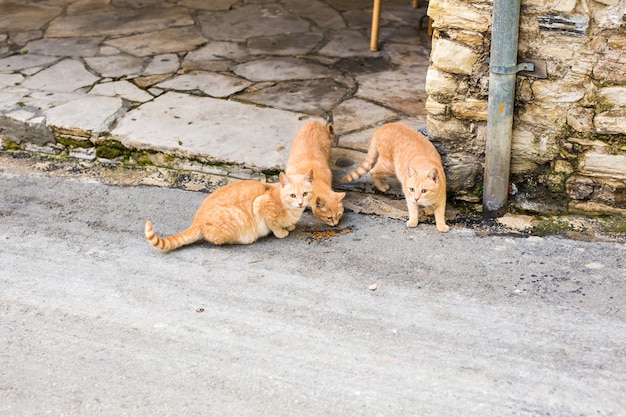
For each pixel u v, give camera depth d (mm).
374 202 4438
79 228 4242
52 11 7523
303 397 2955
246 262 3875
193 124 5121
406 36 6668
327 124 5078
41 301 3592
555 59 3807
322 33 6785
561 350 3152
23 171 4934
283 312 3467
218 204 3959
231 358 3182
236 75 5934
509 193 4246
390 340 3254
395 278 3686
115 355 3221
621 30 3639
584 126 3910
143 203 4500
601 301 3443
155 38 6738
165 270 3822
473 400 2908
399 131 4328
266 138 4934
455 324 3336
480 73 3971
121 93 5598
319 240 4062
